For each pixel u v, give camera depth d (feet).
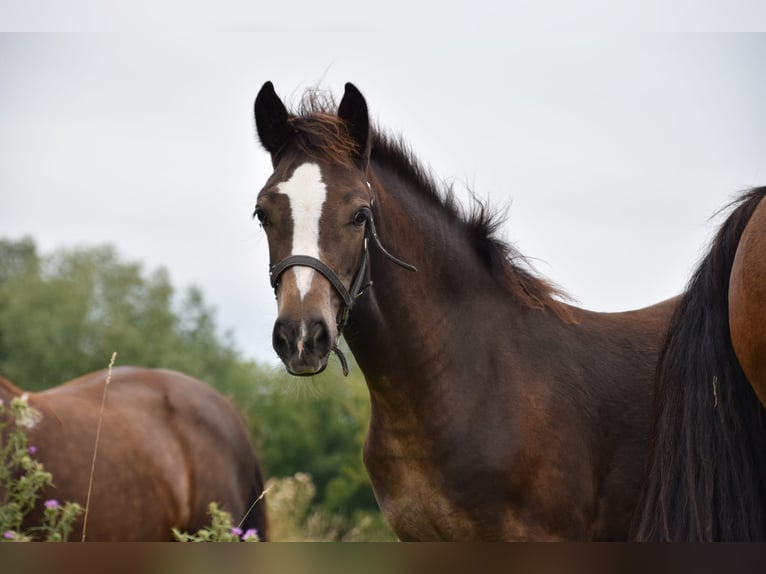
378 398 19.48
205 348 186.80
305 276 16.75
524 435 18.93
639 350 21.20
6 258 213.87
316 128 18.25
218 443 31.81
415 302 19.11
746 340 15.01
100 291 191.42
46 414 26.94
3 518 22.17
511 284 20.45
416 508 19.42
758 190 16.48
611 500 20.06
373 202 18.48
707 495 15.88
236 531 23.41
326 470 98.48
